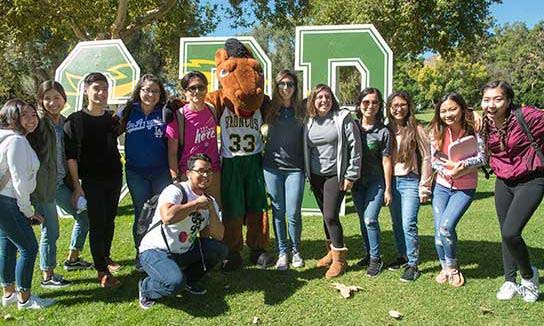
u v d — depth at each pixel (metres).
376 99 4.83
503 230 4.19
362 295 4.52
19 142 3.90
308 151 4.93
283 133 4.97
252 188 5.15
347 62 7.78
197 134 4.84
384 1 13.65
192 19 17.25
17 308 4.29
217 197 5.07
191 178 4.27
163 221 4.12
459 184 4.62
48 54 19.27
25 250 4.14
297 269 5.20
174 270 4.14
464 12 13.41
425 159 4.74
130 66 8.23
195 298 4.50
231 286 4.76
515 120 4.07
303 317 4.13
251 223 5.32
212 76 8.01
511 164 4.21
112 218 4.84
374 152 4.84
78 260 5.37
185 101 5.09
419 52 14.59
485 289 4.56
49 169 4.56
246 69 4.93
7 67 22.47
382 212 7.88
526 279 4.28
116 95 8.25
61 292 4.69
